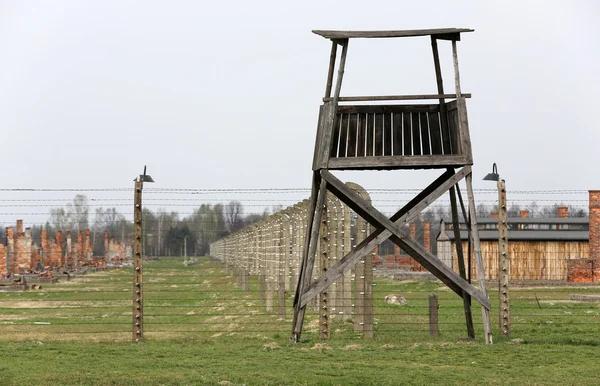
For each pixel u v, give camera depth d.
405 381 14.63
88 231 107.44
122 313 35.28
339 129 20.36
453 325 24.11
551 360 16.98
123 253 127.06
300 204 32.66
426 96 19.88
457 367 16.23
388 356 17.55
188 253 103.62
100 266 93.75
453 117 20.38
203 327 27.55
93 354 17.97
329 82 20.09
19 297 47.34
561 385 14.34
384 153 20.41
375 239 19.89
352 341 20.33
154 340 20.72
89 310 37.66
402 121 20.58
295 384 14.41
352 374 15.31
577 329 22.42
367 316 21.48
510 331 21.36
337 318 26.75
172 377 14.93
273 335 22.03
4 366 16.30
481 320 25.58
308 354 17.84
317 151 20.48
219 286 59.66
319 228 20.44
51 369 15.93
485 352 18.02
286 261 36.12
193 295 48.25
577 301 34.16
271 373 15.40
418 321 25.53
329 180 19.80
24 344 19.81
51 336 22.58
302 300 19.88
